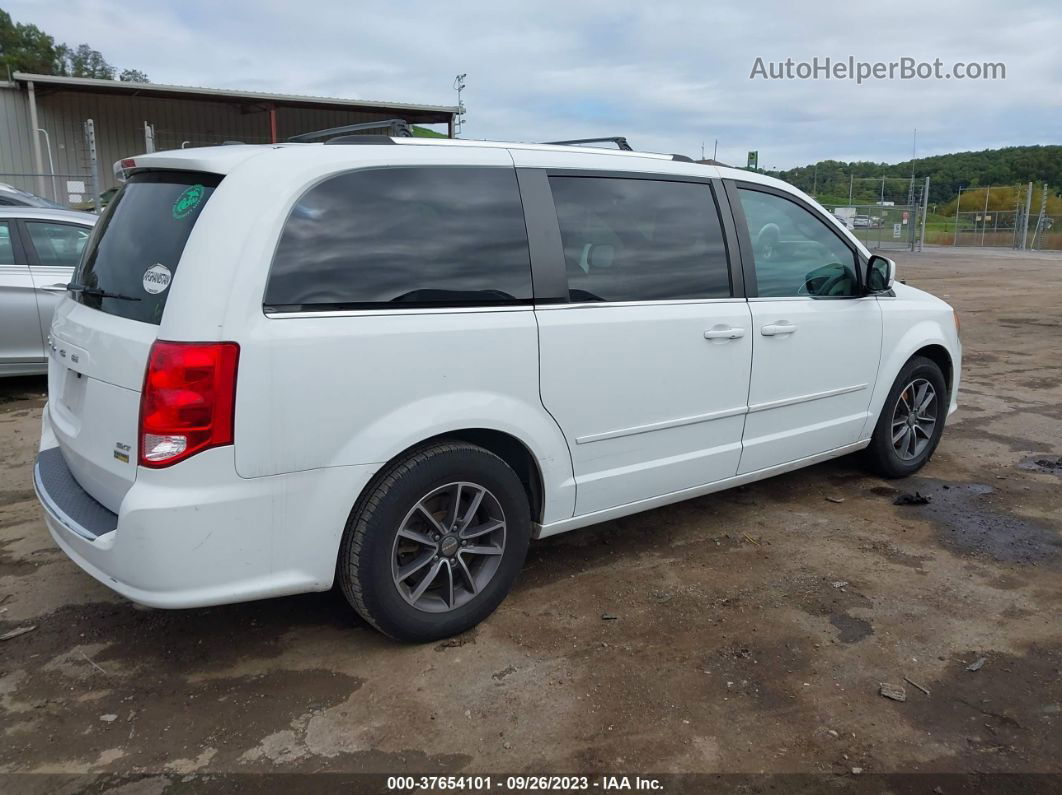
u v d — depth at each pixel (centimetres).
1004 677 307
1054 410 720
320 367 277
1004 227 4025
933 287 1895
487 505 330
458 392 309
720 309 393
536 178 339
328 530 288
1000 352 1034
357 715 283
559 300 338
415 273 303
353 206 293
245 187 273
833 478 531
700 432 397
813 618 350
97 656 319
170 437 260
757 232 422
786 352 425
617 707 288
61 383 338
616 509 376
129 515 263
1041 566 401
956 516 466
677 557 411
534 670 310
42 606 357
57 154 2414
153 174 315
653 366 368
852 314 461
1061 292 1778
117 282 299
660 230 379
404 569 313
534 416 332
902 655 321
